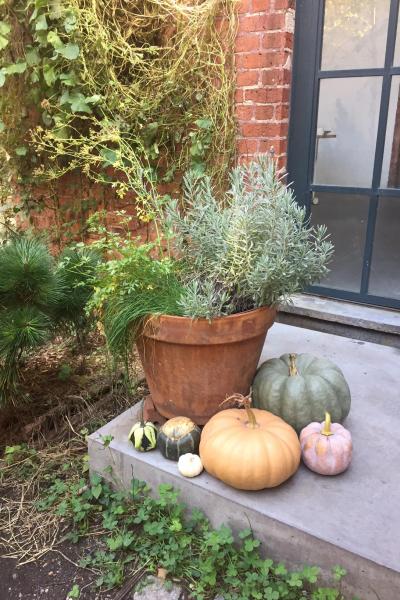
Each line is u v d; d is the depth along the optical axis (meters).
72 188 3.98
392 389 2.35
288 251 1.93
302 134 3.10
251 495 1.73
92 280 2.31
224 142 3.19
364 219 3.05
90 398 2.69
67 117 3.31
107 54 3.26
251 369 2.04
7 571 1.79
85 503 2.01
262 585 1.63
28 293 2.24
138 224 3.73
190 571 1.72
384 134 2.89
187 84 3.24
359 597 1.54
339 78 2.92
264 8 2.86
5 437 2.49
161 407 2.10
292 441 1.75
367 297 3.12
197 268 2.05
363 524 1.60
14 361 2.27
